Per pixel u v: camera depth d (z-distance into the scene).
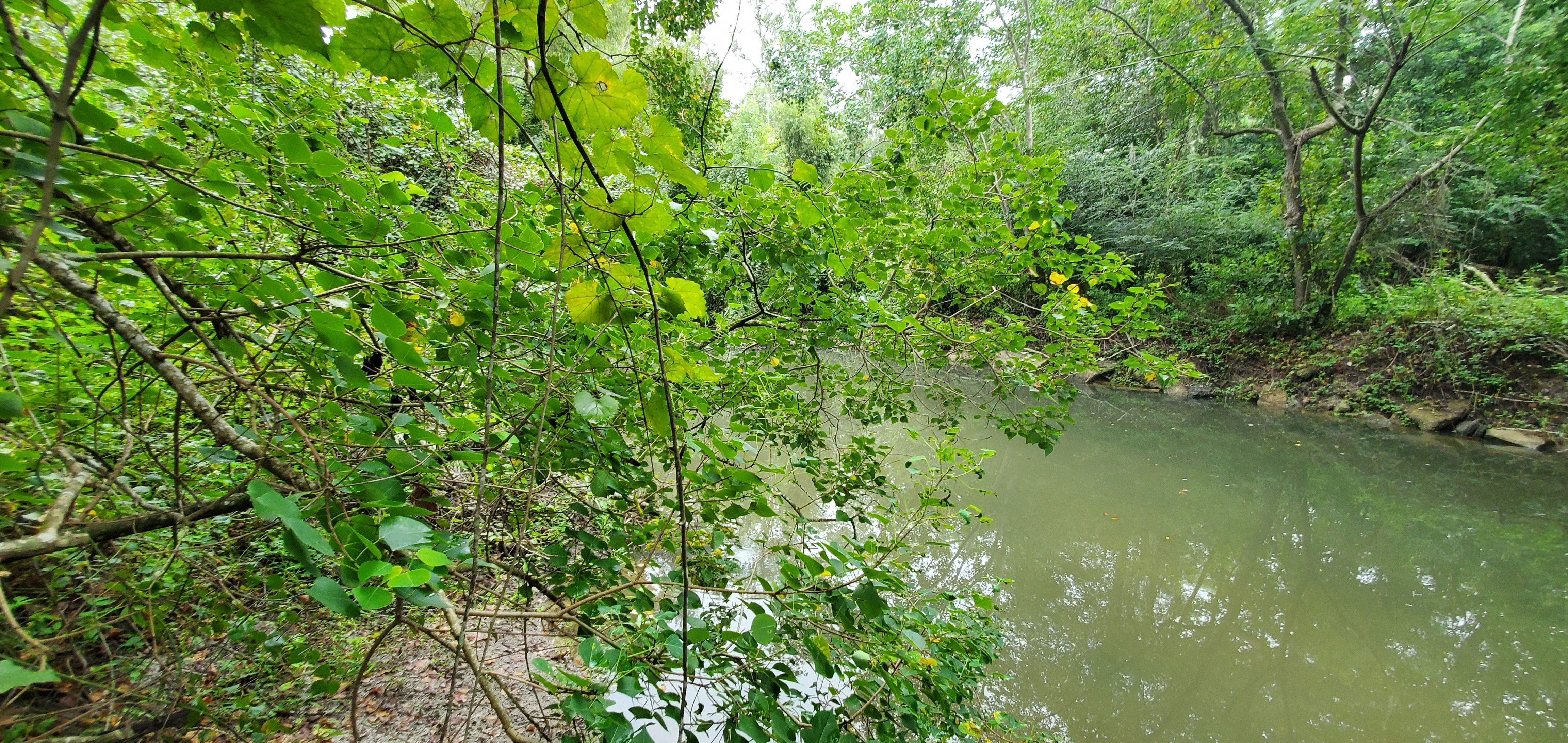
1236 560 5.46
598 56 0.58
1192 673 3.81
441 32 0.60
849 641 1.58
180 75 1.26
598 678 2.59
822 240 2.22
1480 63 11.10
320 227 0.94
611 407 0.95
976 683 2.47
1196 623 4.42
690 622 1.27
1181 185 13.18
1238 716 3.45
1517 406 8.87
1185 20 10.20
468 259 1.31
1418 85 11.58
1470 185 10.46
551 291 1.35
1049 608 4.44
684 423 1.60
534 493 1.27
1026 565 5.08
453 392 1.24
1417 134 9.84
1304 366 11.15
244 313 0.85
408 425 0.94
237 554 1.65
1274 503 6.79
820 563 1.12
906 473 4.95
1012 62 14.35
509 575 1.38
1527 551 5.68
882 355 2.78
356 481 0.81
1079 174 13.24
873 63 13.23
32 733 1.12
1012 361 2.76
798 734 1.26
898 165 2.48
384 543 0.76
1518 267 11.20
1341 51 8.92
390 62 0.63
